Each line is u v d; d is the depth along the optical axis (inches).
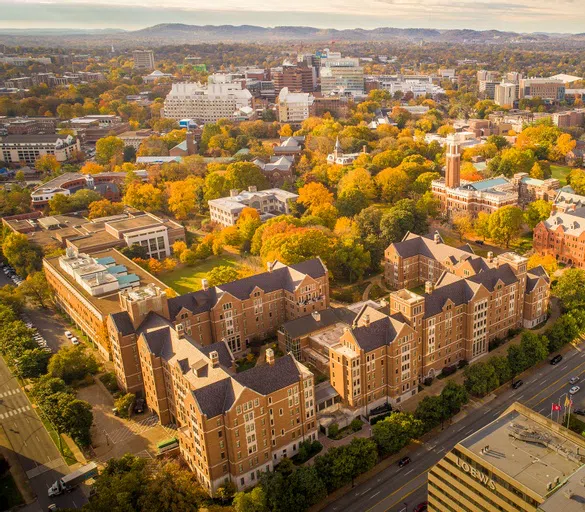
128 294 6505.9
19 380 6983.3
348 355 5856.3
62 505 5039.4
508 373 6392.7
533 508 3722.9
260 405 5093.5
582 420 5816.9
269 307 7573.8
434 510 4564.5
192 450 5270.7
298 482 4842.5
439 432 5792.3
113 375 6791.3
